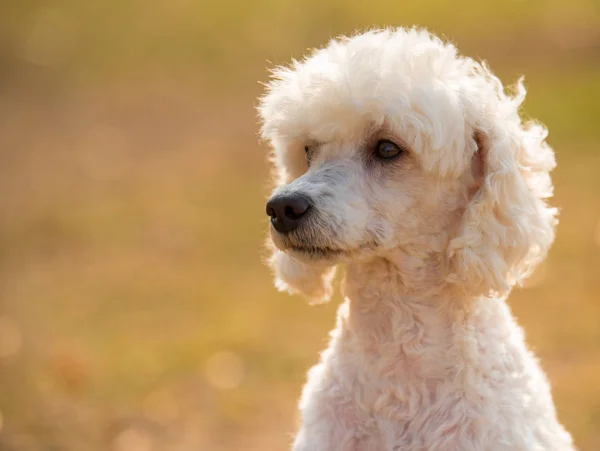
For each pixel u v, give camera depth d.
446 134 4.27
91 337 9.62
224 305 10.45
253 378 8.55
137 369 8.78
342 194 4.34
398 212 4.38
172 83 22.25
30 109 20.67
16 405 8.05
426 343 4.36
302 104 4.54
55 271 11.73
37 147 17.94
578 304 9.82
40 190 15.30
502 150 4.32
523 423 4.28
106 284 11.20
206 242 12.63
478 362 4.33
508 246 4.33
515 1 27.09
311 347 9.19
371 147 4.46
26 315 10.27
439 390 4.31
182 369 8.78
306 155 4.81
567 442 4.55
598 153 15.12
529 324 9.38
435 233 4.43
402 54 4.42
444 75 4.47
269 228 4.89
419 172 4.38
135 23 27.72
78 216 13.90
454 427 4.25
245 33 25.92
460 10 26.53
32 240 12.89
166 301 10.61
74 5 29.67
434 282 4.41
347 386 4.48
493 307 4.55
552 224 4.59
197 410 8.00
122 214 13.93
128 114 20.05
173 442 7.47
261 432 7.61
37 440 7.43
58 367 8.77
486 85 4.52
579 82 18.92
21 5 29.47
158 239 12.80
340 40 5.09
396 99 4.27
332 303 10.43
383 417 4.38
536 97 18.12
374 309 4.47
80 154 17.38
